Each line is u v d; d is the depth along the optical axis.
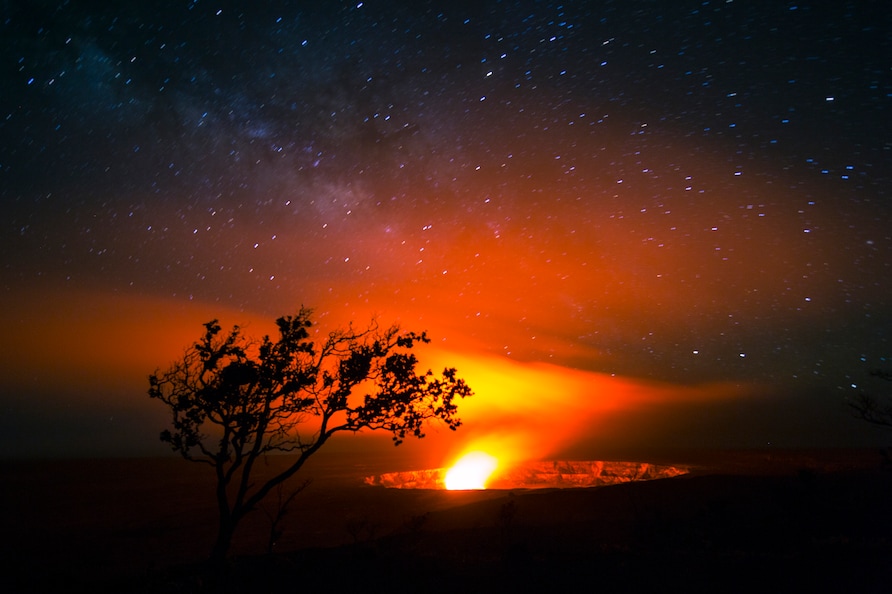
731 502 38.91
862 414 26.83
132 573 26.86
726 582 13.54
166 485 85.44
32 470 123.50
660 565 15.68
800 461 93.88
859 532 22.25
